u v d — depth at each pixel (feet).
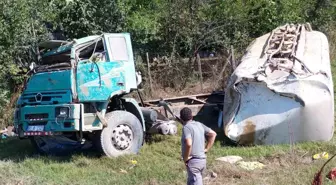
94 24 51.57
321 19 64.03
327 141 34.58
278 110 34.96
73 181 28.73
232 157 32.30
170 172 29.60
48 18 50.42
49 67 33.99
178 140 37.65
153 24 56.13
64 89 32.48
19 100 35.06
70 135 33.73
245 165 30.66
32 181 28.17
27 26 47.34
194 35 55.98
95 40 34.01
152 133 37.68
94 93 32.63
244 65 38.42
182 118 23.44
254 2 58.39
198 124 23.41
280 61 37.24
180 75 52.54
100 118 32.78
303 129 34.47
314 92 34.58
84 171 30.63
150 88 50.24
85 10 51.16
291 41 41.73
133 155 33.58
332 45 61.57
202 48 57.26
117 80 33.76
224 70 50.52
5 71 45.39
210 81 51.80
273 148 33.78
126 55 34.63
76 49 33.35
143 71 51.47
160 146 36.17
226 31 57.26
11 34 45.39
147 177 29.04
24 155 35.94
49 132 32.86
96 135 33.35
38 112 33.42
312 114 34.30
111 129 33.40
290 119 34.63
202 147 23.22
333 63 57.26
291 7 60.59
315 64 37.29
